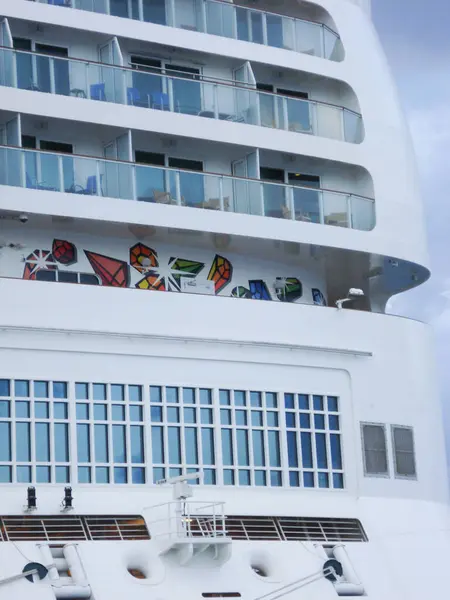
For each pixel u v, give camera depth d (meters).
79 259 33.88
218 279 35.38
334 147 36.12
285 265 36.44
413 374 35.84
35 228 33.50
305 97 37.38
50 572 29.11
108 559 29.83
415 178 37.31
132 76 34.22
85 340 31.69
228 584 30.53
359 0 38.97
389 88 37.69
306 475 33.56
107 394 31.70
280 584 31.08
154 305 32.53
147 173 33.53
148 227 33.72
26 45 34.34
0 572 28.89
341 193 35.81
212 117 34.97
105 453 31.42
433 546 34.25
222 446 32.66
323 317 34.66
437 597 33.28
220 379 33.00
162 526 30.91
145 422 31.91
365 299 38.47
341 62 37.16
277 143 35.38
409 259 36.47
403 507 34.59
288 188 35.12
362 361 35.03
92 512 30.72
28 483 30.59
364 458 34.47
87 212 32.53
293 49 36.88
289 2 37.41
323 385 34.34
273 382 33.62
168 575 30.09
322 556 32.03
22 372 31.02
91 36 34.66
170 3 35.53
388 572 32.91
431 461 35.72
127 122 33.62
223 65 36.28
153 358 32.31
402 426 35.28
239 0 37.38
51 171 32.62
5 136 33.03
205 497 32.09
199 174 34.09
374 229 36.00
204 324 33.00
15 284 31.22
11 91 32.59
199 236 34.53
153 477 31.72
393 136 37.06
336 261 36.59
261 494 32.81
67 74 33.56
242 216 34.22
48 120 33.16
